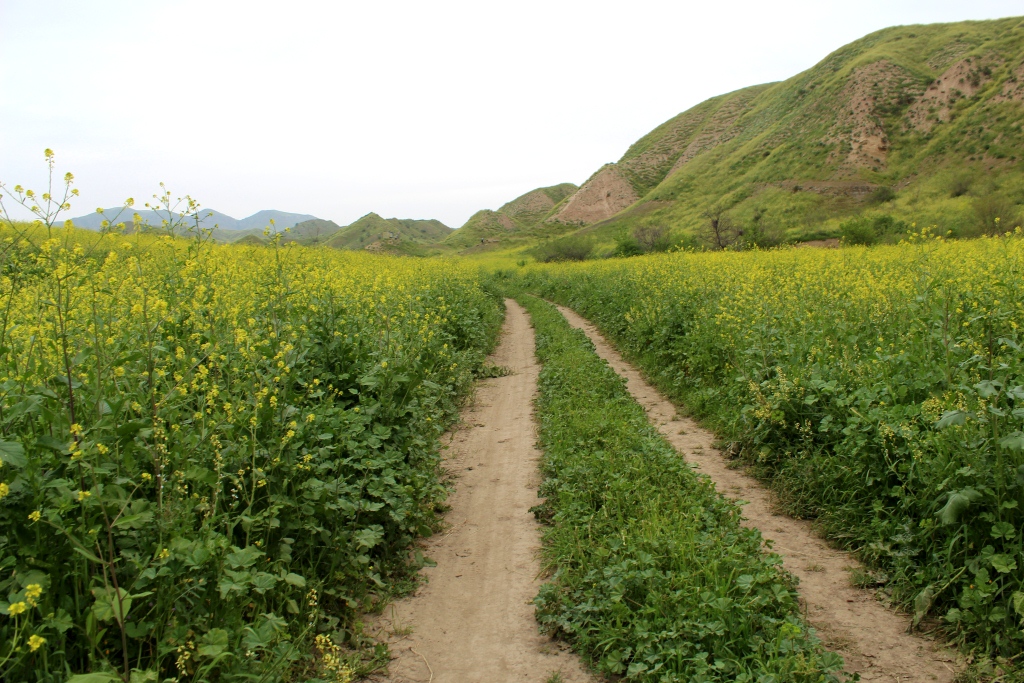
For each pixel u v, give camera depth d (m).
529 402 9.94
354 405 6.21
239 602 3.50
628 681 3.55
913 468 4.84
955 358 5.65
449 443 8.03
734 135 107.62
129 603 2.88
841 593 4.41
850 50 96.88
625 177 120.50
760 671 3.32
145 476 3.51
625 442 6.82
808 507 5.66
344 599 4.29
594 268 30.12
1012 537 3.95
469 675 3.72
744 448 7.05
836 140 74.38
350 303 8.30
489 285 24.75
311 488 4.25
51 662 2.93
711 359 9.98
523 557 5.08
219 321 5.54
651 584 4.00
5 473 3.07
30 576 2.89
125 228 5.41
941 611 4.10
